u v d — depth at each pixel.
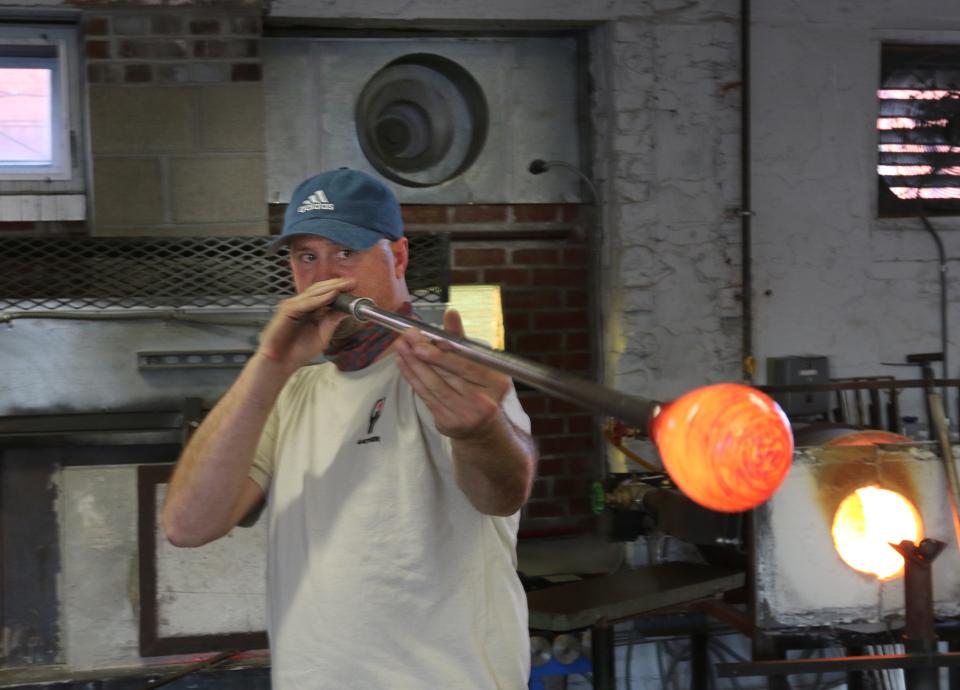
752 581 2.62
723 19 3.67
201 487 1.63
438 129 3.74
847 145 3.84
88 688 2.53
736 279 3.72
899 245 3.90
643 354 3.65
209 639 2.58
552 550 3.58
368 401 1.66
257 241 2.67
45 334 2.57
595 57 3.68
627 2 3.59
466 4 3.47
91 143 3.28
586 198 3.76
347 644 1.56
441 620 1.56
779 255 3.79
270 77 3.54
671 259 3.67
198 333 2.62
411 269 2.68
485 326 3.22
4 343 2.55
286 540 1.67
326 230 1.66
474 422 1.38
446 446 1.58
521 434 1.51
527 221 3.75
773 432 0.82
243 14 3.31
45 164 3.43
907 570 2.51
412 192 3.66
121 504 2.57
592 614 2.61
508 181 3.72
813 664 2.49
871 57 3.85
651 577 2.87
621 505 3.14
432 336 1.26
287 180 3.56
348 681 1.56
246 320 2.63
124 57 3.27
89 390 2.59
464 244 3.71
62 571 2.56
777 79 3.77
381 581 1.56
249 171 3.33
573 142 3.77
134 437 2.57
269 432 1.78
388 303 1.72
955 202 4.00
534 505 3.74
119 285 2.62
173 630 2.57
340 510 1.62
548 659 2.78
